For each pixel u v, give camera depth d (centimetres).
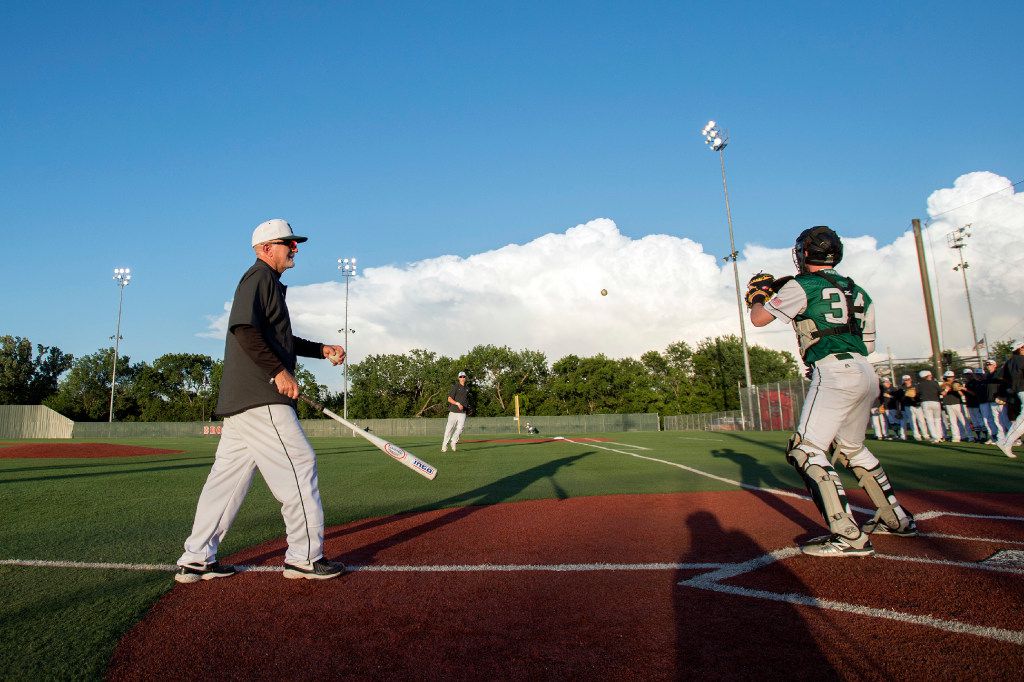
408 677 198
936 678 191
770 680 192
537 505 545
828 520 331
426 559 348
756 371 7006
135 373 7312
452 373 6706
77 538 414
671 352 7500
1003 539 367
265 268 327
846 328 351
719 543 372
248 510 529
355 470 912
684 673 198
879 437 1645
